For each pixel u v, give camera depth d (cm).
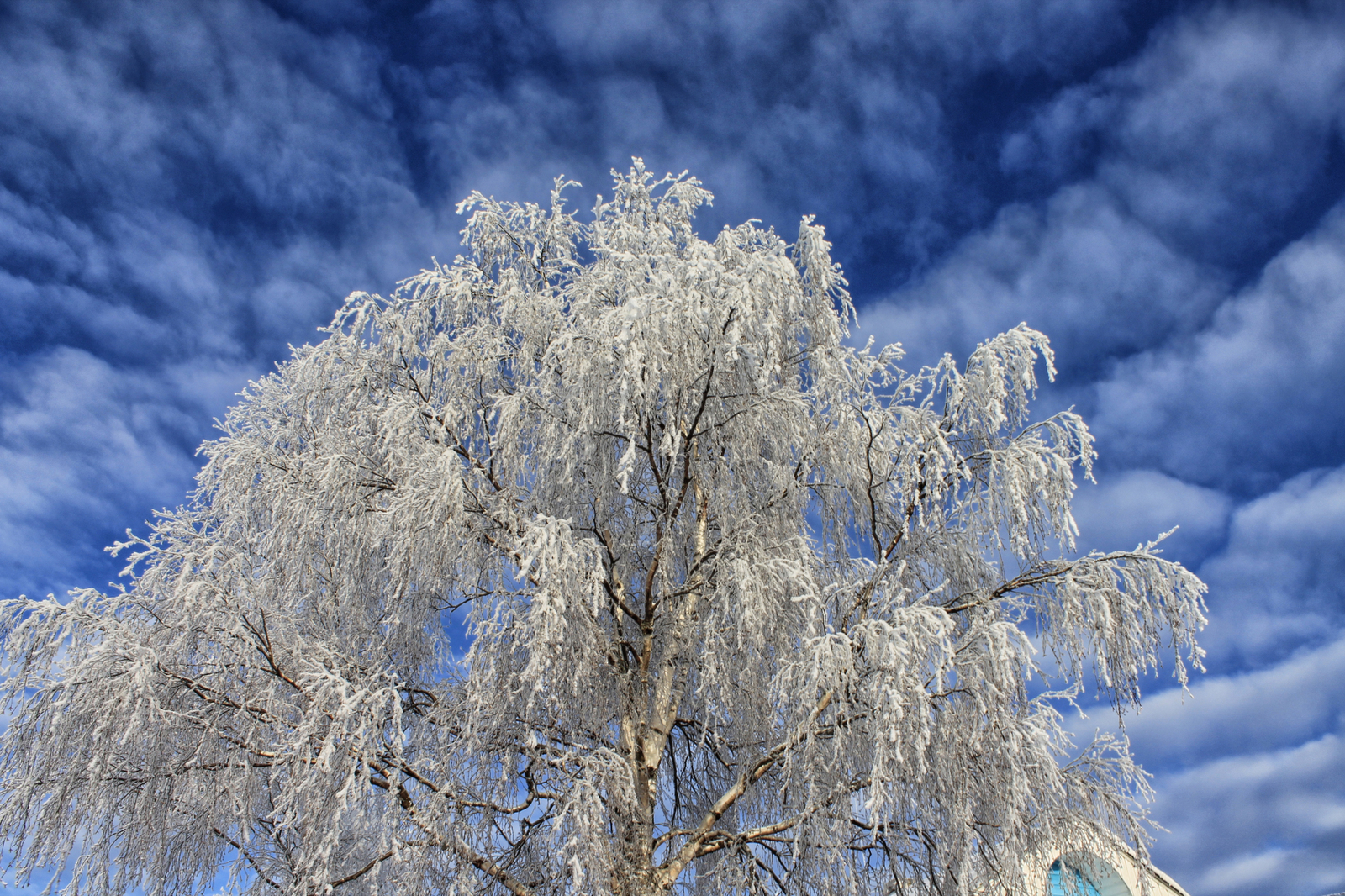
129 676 487
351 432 635
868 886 552
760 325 598
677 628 644
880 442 629
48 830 482
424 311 672
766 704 559
